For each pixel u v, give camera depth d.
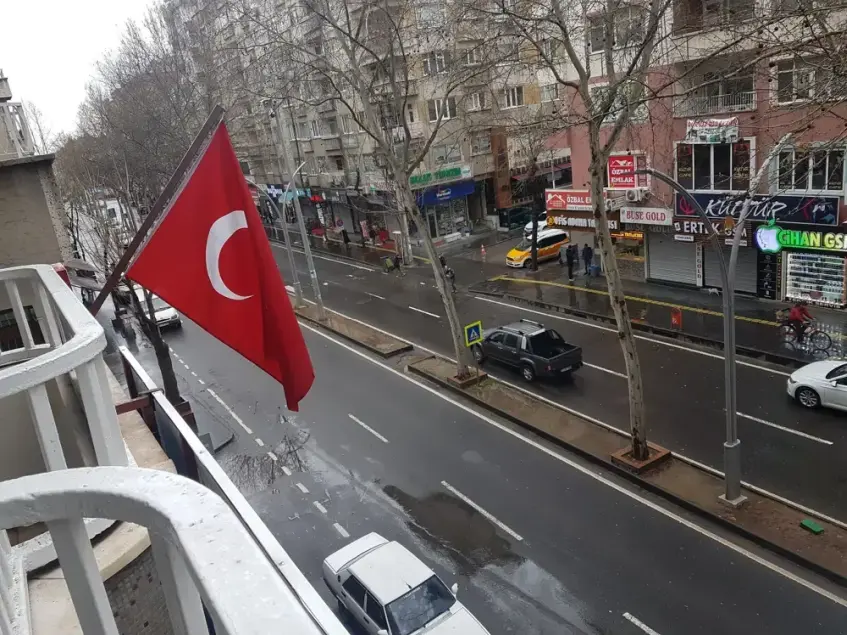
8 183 9.26
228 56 35.38
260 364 5.81
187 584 1.66
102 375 3.73
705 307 22.33
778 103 13.73
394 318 25.84
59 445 3.37
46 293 5.51
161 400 5.41
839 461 12.79
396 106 16.31
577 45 22.48
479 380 18.58
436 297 28.02
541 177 38.56
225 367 22.50
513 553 11.39
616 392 17.02
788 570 10.21
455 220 38.81
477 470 14.16
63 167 41.50
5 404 4.90
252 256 5.73
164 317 27.55
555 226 27.81
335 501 13.61
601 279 27.03
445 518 12.60
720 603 9.72
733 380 11.20
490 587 10.65
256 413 18.45
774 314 20.89
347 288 31.64
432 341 22.73
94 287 10.38
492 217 39.31
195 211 5.55
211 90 30.95
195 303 5.56
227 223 5.63
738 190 20.11
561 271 29.03
